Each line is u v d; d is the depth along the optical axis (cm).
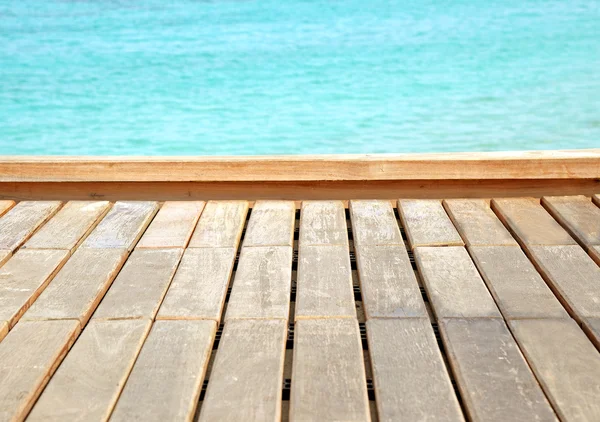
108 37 2306
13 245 329
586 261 301
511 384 210
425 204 379
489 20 2388
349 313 257
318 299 270
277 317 255
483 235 332
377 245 324
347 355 228
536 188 394
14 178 397
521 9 2544
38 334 244
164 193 402
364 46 2095
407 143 1231
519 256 308
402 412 197
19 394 207
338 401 202
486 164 385
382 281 286
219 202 391
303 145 1237
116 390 209
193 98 1605
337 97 1572
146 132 1340
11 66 1956
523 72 1755
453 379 224
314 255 314
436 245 322
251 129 1345
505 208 370
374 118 1398
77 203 390
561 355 225
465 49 2023
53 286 284
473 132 1288
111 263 307
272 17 2534
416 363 223
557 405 198
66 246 327
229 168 390
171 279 292
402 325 248
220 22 2484
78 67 1939
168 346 235
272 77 1781
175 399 205
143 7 2750
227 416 195
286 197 401
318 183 397
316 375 216
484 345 233
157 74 1845
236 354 229
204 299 271
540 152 399
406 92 1597
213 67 1908
